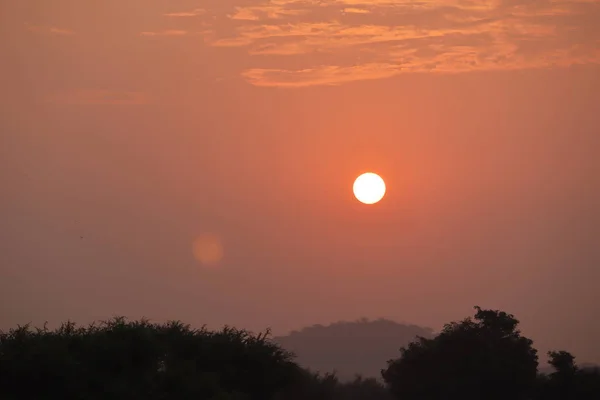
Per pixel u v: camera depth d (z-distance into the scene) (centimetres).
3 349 15062
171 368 16625
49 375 14700
